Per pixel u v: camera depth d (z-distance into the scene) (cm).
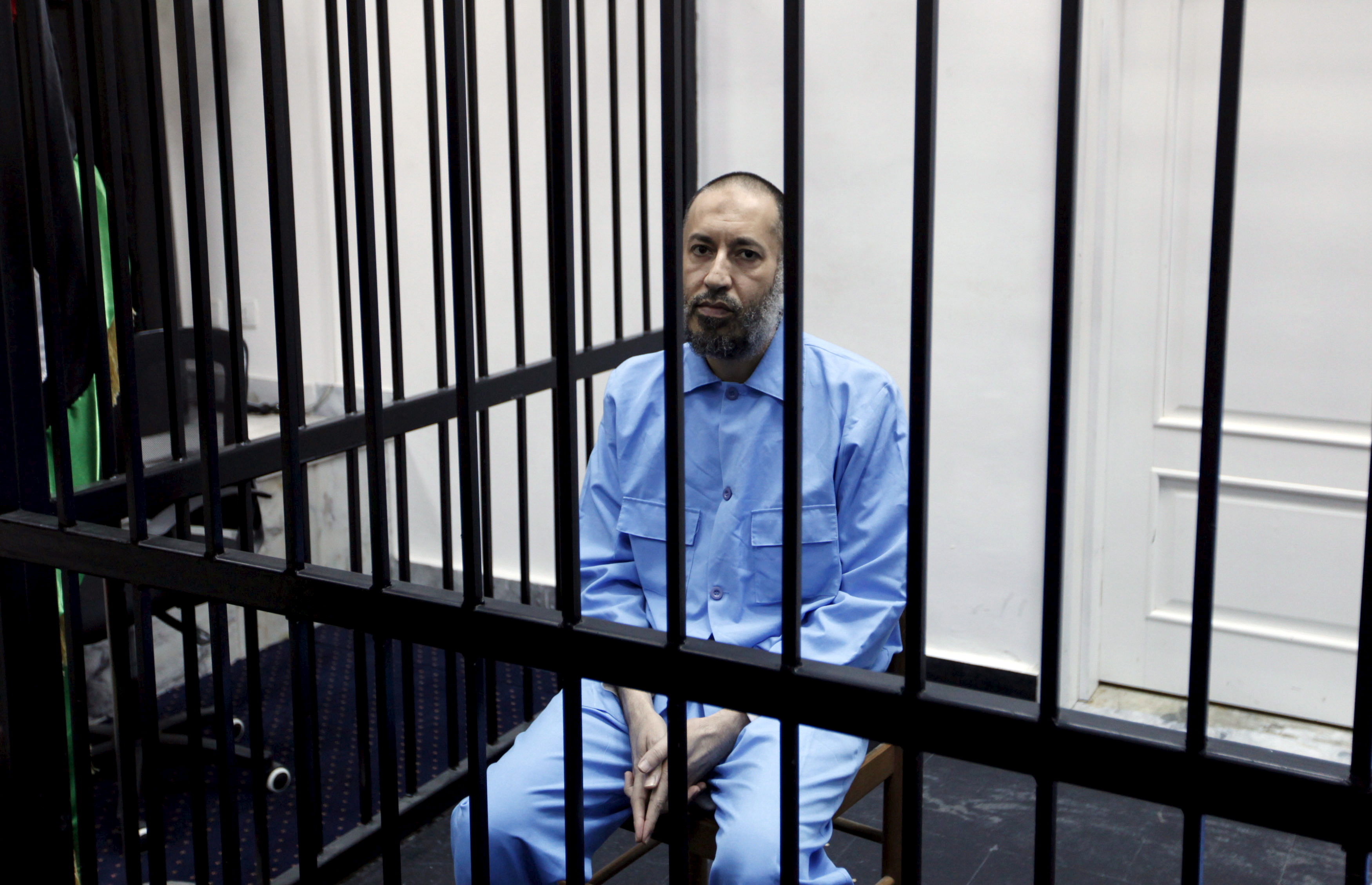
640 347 262
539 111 331
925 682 89
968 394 290
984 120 276
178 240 373
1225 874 233
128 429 130
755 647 178
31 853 155
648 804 156
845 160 293
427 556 375
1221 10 265
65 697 165
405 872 239
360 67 106
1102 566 304
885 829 182
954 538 298
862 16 285
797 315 88
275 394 375
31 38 133
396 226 117
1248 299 276
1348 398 269
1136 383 290
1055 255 78
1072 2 74
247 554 128
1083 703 302
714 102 304
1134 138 279
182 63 122
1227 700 297
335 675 333
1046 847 85
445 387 229
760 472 180
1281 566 284
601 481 193
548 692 316
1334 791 74
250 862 245
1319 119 261
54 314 134
